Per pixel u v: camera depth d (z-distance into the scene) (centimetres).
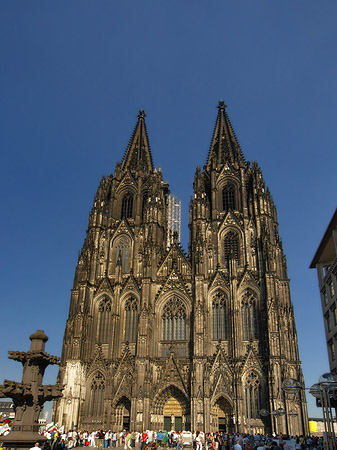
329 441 4922
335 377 4856
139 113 16175
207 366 10350
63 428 9244
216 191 13150
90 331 11556
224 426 10062
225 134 14712
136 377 10469
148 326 11038
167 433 9862
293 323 10812
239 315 11056
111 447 9031
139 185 13700
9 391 4553
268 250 11394
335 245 7994
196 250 11844
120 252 12712
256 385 10181
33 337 5131
